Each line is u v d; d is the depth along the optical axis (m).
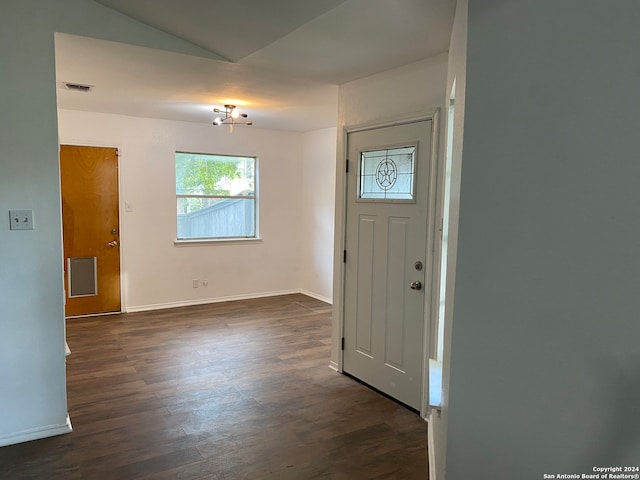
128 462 2.36
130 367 3.70
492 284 1.08
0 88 2.35
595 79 0.85
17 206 2.44
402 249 3.07
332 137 5.93
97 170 5.13
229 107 4.51
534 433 0.98
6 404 2.50
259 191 6.28
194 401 3.09
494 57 1.06
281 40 2.55
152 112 4.96
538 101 0.95
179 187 5.75
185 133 5.64
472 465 1.16
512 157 1.02
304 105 4.38
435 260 2.80
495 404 1.08
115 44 2.65
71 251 5.08
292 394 3.25
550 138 0.93
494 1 1.06
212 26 2.53
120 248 5.35
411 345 3.03
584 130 0.87
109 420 2.80
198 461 2.38
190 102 4.33
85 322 4.99
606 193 0.84
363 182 3.41
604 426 0.86
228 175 6.11
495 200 1.07
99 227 5.21
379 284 3.28
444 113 2.70
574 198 0.89
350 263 3.54
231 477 2.25
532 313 0.98
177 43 2.79
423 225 2.90
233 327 4.89
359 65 2.98
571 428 0.91
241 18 2.37
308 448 2.53
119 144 5.22
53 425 2.62
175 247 5.71
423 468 2.37
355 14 2.14
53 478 2.22
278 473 2.29
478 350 1.13
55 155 2.51
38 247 2.51
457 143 1.46
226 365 3.79
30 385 2.55
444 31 2.31
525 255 0.99
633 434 0.82
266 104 4.36
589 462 0.89
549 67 0.93
